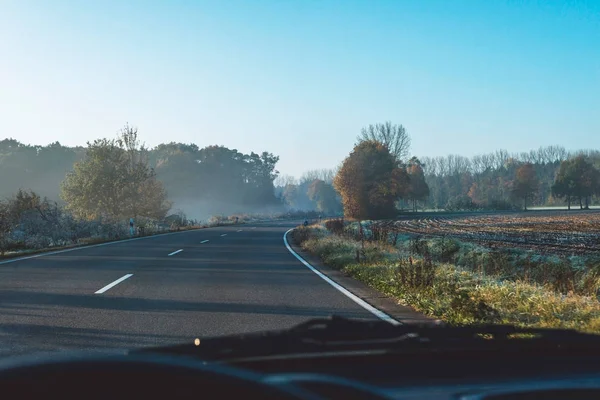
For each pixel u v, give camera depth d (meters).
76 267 16.53
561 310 8.74
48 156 122.38
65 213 37.06
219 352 2.53
